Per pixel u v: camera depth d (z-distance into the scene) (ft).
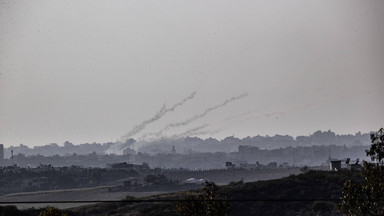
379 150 436.35
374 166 442.09
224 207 567.59
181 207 576.20
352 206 452.35
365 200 444.55
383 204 439.63
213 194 574.15
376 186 438.40
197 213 571.28
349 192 452.76
